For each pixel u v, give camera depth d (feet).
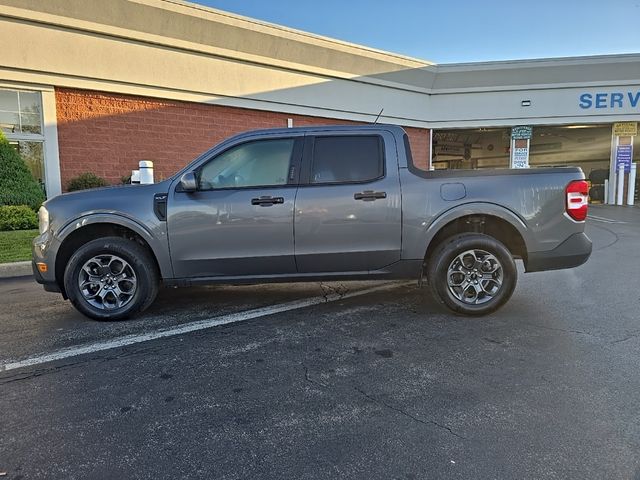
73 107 37.17
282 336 13.93
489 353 12.37
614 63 60.23
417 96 60.18
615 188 67.05
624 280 20.68
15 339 13.96
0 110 34.35
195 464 7.86
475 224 15.87
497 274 15.30
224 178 15.28
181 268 15.19
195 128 43.34
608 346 12.71
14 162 32.71
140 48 39.24
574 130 74.33
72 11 35.58
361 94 54.60
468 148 89.35
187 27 40.65
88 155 38.17
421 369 11.44
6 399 10.21
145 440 8.59
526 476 7.39
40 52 34.99
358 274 15.46
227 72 44.21
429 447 8.22
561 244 15.17
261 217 14.94
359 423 9.05
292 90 48.80
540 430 8.66
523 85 62.03
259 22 44.21
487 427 8.82
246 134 15.49
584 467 7.57
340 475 7.51
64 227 15.03
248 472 7.63
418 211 15.06
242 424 9.09
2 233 29.43
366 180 15.20
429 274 15.48
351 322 15.17
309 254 15.16
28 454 8.18
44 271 15.26
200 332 14.35
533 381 10.68
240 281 15.47
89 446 8.41
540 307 16.60
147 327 14.88
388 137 15.55
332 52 50.34
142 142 40.65
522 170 15.48
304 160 15.29
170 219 14.94
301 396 10.18
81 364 12.05
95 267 15.37
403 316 15.75
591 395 9.95
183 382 10.95
